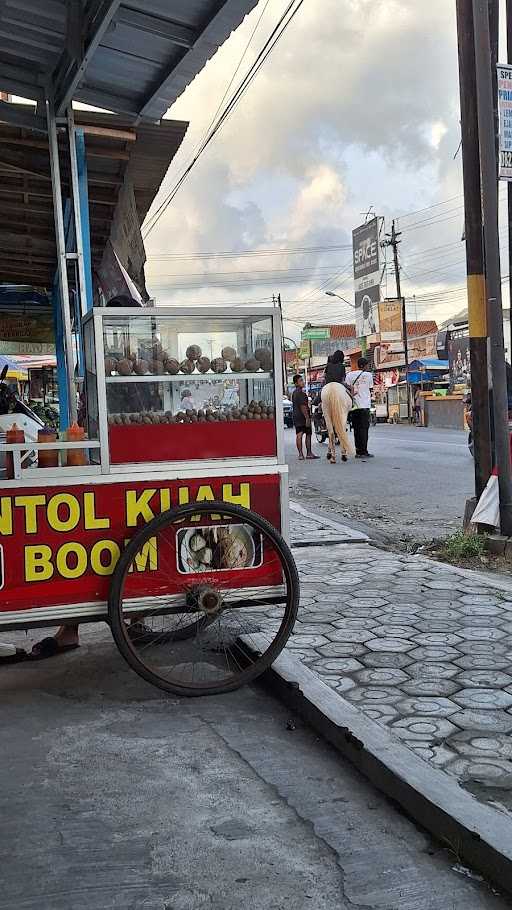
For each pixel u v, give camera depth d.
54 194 5.94
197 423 3.81
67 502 3.62
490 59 5.88
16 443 3.63
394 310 47.81
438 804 2.52
